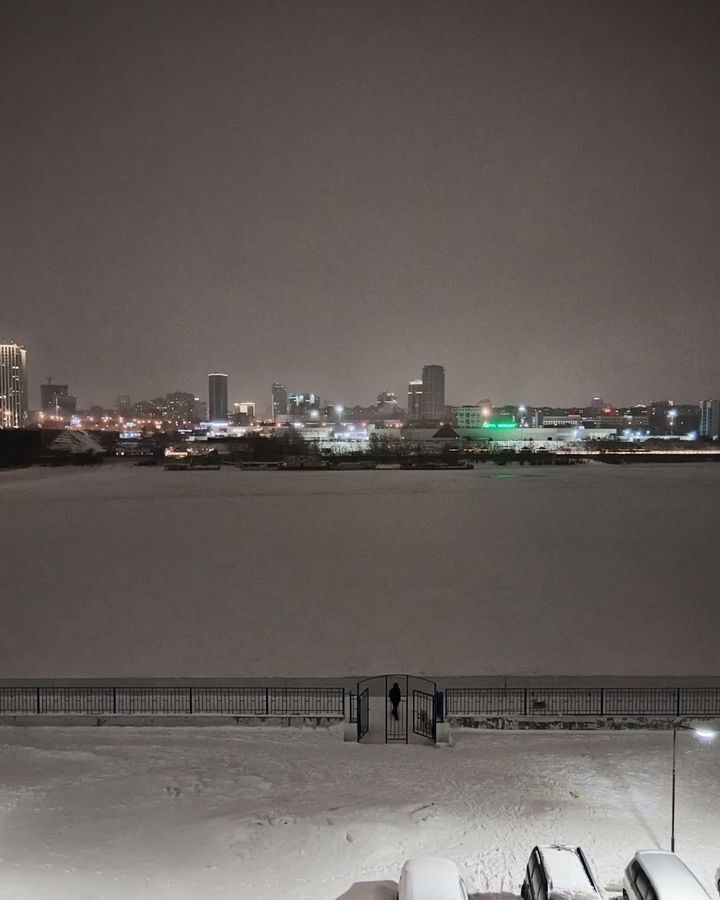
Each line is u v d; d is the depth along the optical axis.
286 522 93.38
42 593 56.19
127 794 22.75
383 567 65.44
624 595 54.69
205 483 149.50
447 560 68.38
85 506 110.75
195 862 18.94
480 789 23.08
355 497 122.25
